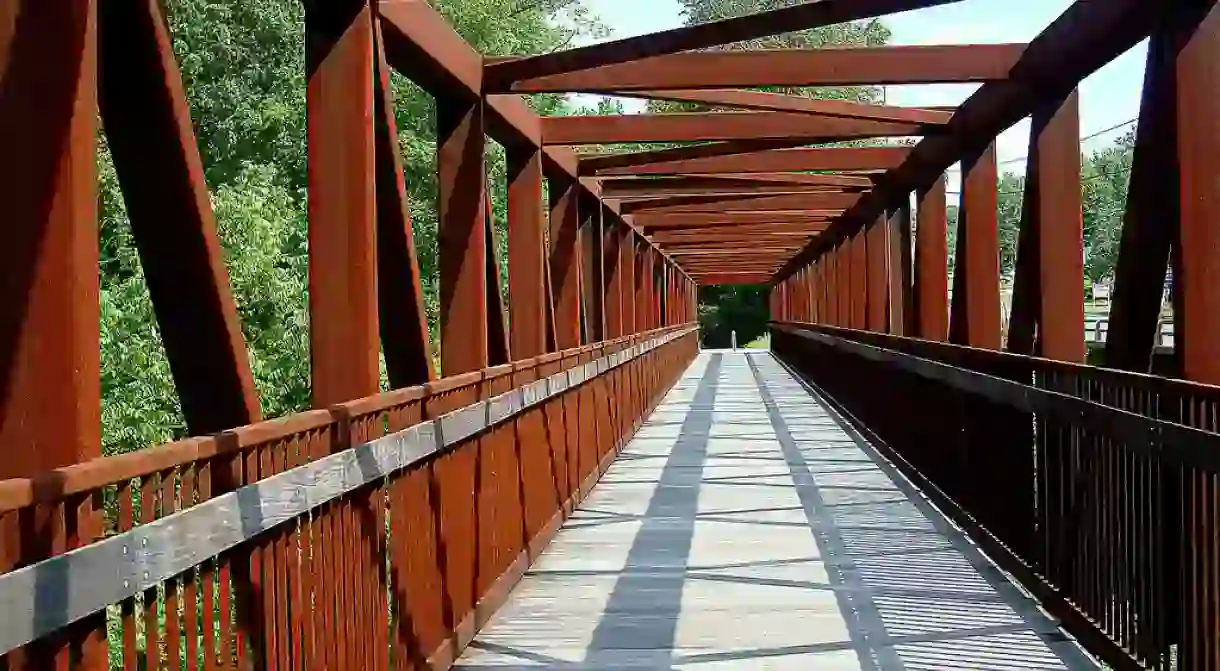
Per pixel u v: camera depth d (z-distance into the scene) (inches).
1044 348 242.8
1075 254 244.5
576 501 321.4
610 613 209.0
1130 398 169.8
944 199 422.0
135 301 419.5
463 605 188.1
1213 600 135.0
